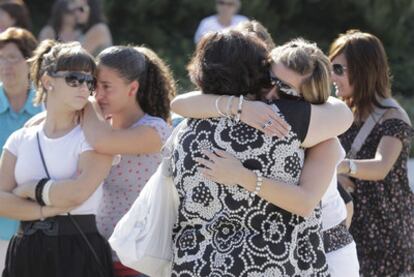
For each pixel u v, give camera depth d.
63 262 6.04
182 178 5.52
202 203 5.44
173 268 5.60
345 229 6.30
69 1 14.52
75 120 6.21
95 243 6.15
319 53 5.54
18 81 7.62
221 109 5.42
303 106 5.44
